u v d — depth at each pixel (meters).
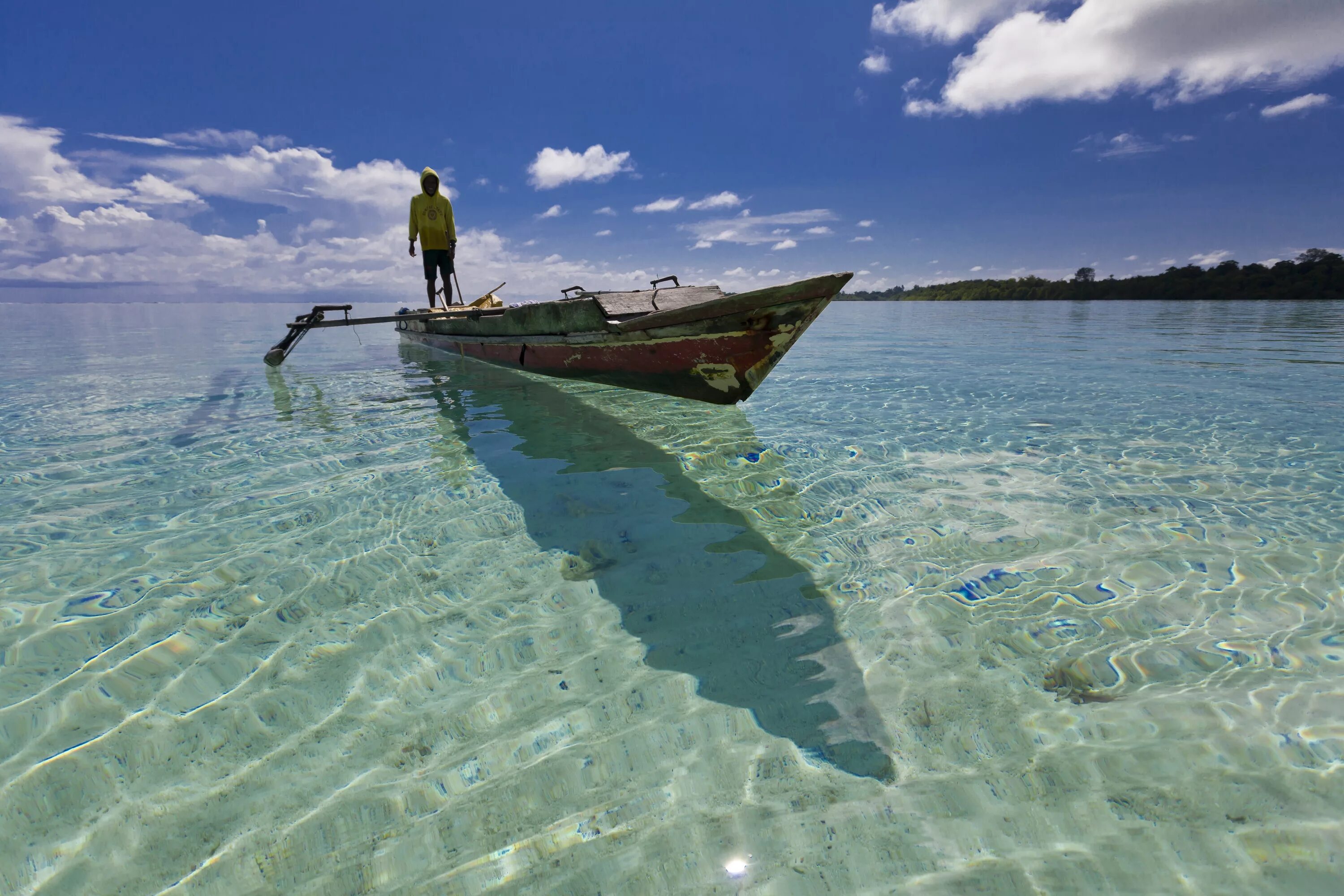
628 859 1.40
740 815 1.51
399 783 1.64
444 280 9.91
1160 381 7.22
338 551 2.93
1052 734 1.75
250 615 2.41
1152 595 2.45
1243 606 2.36
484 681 2.03
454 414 5.84
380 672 2.08
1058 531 3.04
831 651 2.15
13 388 7.36
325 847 1.46
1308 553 2.75
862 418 5.52
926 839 1.44
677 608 2.43
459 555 2.88
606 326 5.02
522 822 1.51
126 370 9.20
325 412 5.93
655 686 1.99
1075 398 6.28
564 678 2.03
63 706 1.92
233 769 1.70
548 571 2.73
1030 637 2.20
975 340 13.15
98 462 4.27
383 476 3.97
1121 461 4.10
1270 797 1.51
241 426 5.34
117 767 1.70
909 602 2.44
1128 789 1.55
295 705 1.93
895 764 1.66
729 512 3.38
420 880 1.38
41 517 3.31
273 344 14.13
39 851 1.46
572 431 5.15
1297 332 13.92
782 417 5.62
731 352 4.27
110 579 2.67
